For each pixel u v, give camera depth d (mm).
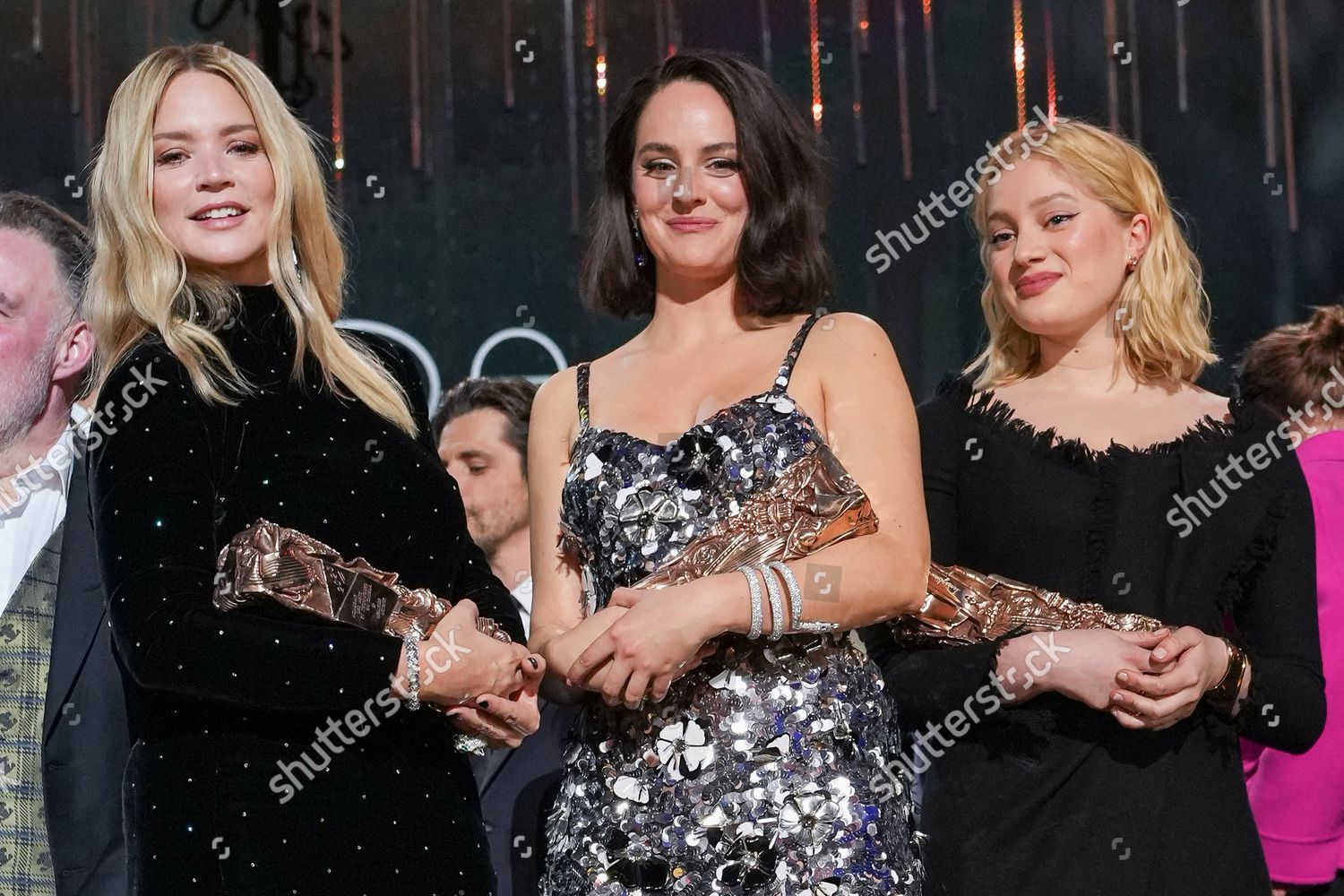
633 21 15336
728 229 6773
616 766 6320
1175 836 6754
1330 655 8219
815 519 6211
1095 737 6871
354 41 15289
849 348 6656
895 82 15555
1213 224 16078
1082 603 6973
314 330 6469
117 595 5711
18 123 14516
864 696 6375
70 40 14352
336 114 14211
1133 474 7141
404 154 15656
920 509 6508
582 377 7008
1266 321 16047
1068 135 7516
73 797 6609
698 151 6742
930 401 7719
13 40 14445
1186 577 7086
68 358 7348
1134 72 15719
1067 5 15570
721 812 6113
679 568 6207
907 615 7043
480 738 6230
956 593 7004
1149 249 7547
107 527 5828
